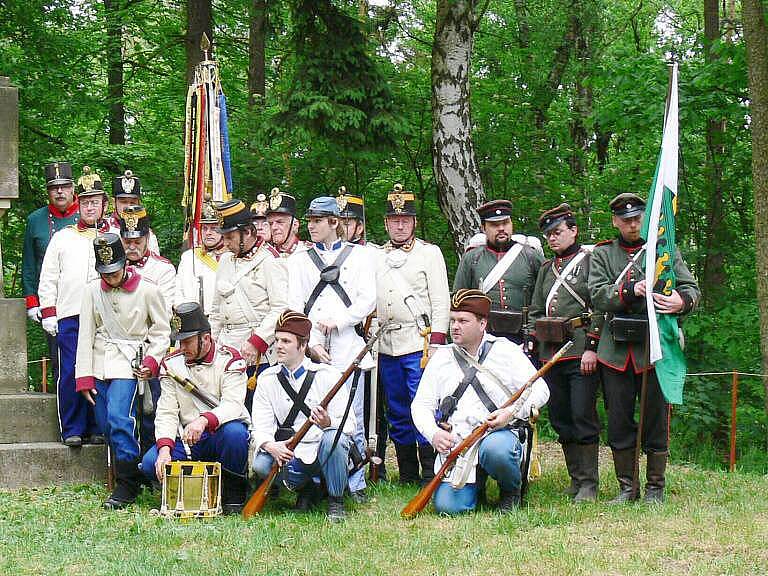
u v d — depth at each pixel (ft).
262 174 44.62
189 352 22.18
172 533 20.04
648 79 39.37
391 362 26.25
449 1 40.37
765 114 31.89
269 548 18.92
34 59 47.83
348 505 23.16
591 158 55.72
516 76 50.72
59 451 25.67
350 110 39.22
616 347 23.08
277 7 46.75
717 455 34.60
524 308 25.62
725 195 44.04
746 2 32.04
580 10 52.54
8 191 28.12
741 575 16.98
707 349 38.75
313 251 24.34
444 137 40.73
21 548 19.12
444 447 21.58
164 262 26.02
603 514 21.40
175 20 59.31
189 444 22.08
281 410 21.99
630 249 23.22
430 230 49.73
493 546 18.86
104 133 58.39
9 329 27.43
